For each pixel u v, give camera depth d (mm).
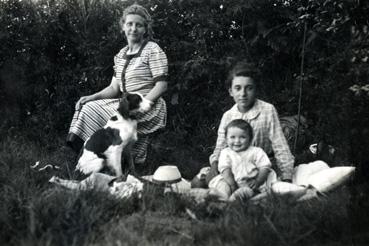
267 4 6207
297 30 6066
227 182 4238
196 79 6441
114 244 3115
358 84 4547
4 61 6543
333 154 5117
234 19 6344
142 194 3936
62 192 3748
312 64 6055
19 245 3158
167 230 3404
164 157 5906
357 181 4289
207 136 6305
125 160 5324
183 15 6375
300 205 3664
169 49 6434
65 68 6582
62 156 5879
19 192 3832
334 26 4887
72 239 3184
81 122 5223
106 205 3684
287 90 6098
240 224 3283
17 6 6512
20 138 6234
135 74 5359
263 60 6340
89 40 6449
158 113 5379
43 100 6586
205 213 3680
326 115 5371
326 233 3264
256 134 4578
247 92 4520
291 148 5512
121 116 5004
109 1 6613
